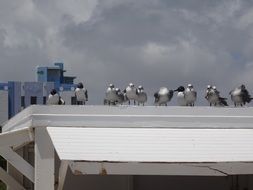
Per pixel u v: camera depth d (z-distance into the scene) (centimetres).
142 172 2141
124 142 2259
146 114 2372
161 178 2842
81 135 2286
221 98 2608
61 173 2194
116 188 2758
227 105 2611
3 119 8644
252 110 2411
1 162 3869
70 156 2139
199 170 2161
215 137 2328
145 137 2297
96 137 2277
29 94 8612
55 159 2419
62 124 2333
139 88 2598
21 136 2373
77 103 2698
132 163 2138
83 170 2119
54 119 2331
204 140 2303
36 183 2294
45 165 2305
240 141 2306
